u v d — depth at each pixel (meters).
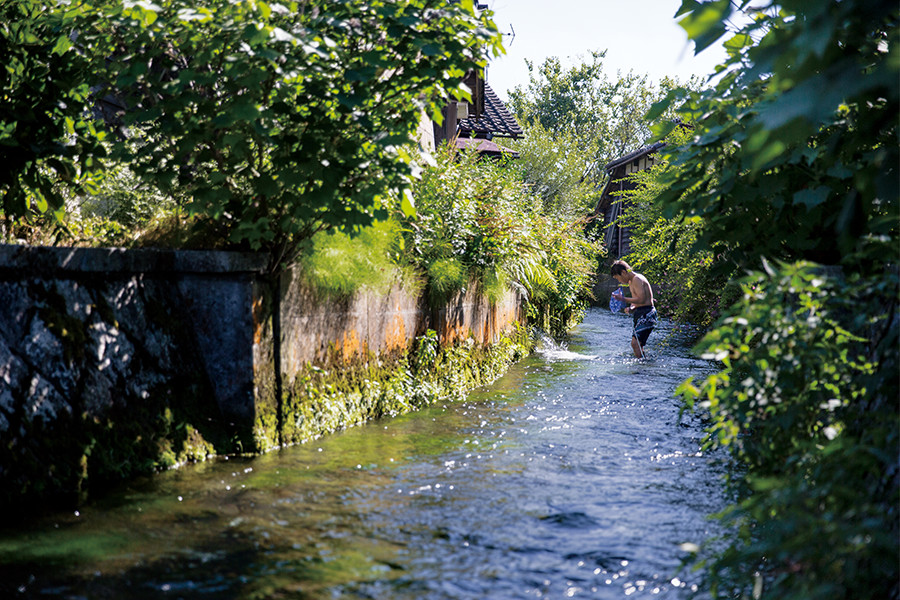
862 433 3.13
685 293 12.89
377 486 4.73
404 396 7.34
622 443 6.13
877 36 3.00
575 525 4.09
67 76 5.07
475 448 5.84
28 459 4.05
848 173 3.94
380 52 4.91
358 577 3.33
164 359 5.14
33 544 3.55
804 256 5.03
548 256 14.10
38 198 5.51
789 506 2.77
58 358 4.37
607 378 9.93
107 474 4.47
